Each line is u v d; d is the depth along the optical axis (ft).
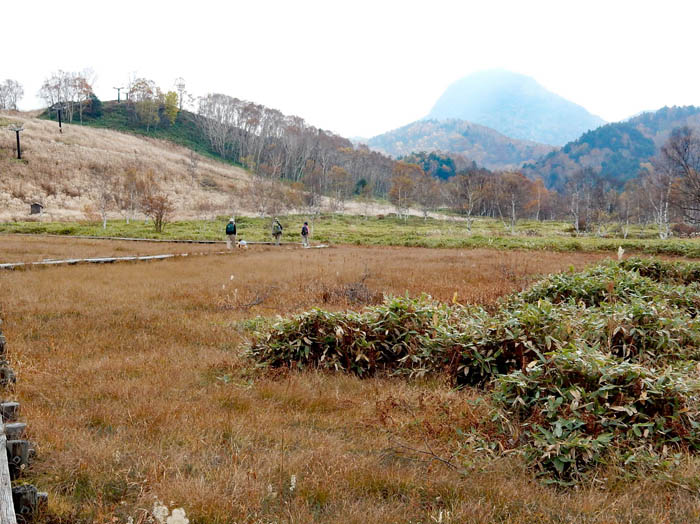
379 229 177.88
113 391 18.08
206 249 87.86
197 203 231.09
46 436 14.07
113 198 201.67
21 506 10.25
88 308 32.60
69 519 10.51
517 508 11.28
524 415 15.64
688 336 23.06
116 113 454.81
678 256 81.66
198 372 21.08
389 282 46.24
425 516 10.96
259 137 451.12
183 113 504.84
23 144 244.63
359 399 18.67
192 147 424.87
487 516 10.69
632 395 15.15
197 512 10.55
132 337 26.40
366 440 14.99
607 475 12.51
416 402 18.16
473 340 21.13
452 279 48.75
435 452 14.21
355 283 43.24
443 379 20.57
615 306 25.17
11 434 13.06
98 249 80.02
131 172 207.21
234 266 58.65
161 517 8.12
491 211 303.27
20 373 19.62
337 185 327.06
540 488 12.26
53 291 37.91
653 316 23.62
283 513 10.79
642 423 14.35
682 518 10.75
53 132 291.58
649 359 21.08
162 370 20.97
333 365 22.49
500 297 34.24
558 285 32.94
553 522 10.74
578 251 92.48
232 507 10.75
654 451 13.60
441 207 350.84
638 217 241.96
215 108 483.92
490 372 20.01
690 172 126.21
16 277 44.70
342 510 10.94
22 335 25.54
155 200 130.11
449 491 11.93
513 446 14.26
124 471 12.37
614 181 409.28
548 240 106.11
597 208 230.68
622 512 11.04
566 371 15.67
